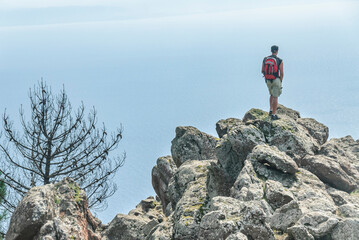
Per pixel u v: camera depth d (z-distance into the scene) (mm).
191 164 18297
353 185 16078
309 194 14055
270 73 19984
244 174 14500
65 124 25797
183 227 13039
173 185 17703
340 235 10625
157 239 14102
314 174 16359
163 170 23359
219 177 16062
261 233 10430
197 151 21906
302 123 20938
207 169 17406
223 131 22625
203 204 14211
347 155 19125
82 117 26156
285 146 17516
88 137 26047
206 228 10773
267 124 18141
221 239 10453
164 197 23250
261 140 17000
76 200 15148
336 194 14531
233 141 16688
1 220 17938
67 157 25703
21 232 11875
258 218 10531
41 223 11953
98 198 25266
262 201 12578
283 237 11172
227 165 16531
